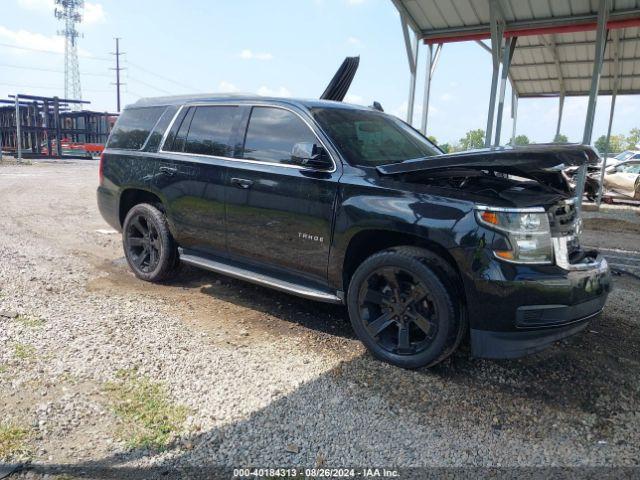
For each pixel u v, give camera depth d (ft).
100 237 23.99
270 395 9.93
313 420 9.16
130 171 16.93
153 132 16.67
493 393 10.31
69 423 8.74
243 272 14.08
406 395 10.12
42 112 129.18
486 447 8.58
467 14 34.04
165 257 16.19
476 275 9.91
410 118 38.19
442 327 10.36
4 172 65.62
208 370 10.82
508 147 10.67
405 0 33.14
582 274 10.44
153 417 9.04
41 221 27.63
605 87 48.26
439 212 10.43
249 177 13.52
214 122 15.10
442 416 9.45
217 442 8.44
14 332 12.08
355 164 12.07
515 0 31.19
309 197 12.28
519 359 11.84
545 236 10.09
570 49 41.50
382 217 10.98
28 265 17.98
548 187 12.17
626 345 12.97
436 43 38.11
